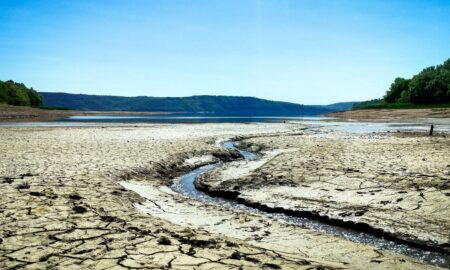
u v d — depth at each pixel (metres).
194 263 5.11
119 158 15.20
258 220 8.03
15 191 8.95
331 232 7.73
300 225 8.14
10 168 12.27
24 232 6.23
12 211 7.36
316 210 8.84
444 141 20.55
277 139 25.08
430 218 7.70
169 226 6.96
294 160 14.77
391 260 5.86
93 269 4.86
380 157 14.70
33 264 5.00
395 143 20.08
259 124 49.81
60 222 6.82
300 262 5.41
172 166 15.09
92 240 5.95
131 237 6.14
